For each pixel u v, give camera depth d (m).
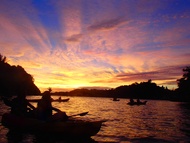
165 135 9.41
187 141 8.29
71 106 31.72
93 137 8.70
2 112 16.64
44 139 8.21
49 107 9.72
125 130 10.48
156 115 19.66
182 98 83.69
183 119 16.33
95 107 30.92
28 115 9.98
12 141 7.74
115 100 67.06
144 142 7.98
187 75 80.38
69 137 8.43
